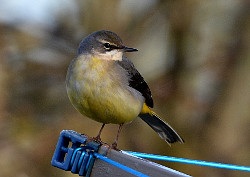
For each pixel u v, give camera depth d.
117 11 13.75
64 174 12.54
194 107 13.62
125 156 6.62
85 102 8.54
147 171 6.46
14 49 13.28
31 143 12.82
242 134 13.50
